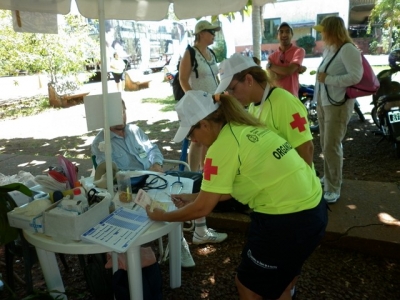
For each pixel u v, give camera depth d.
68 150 6.54
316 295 2.55
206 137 1.78
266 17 15.88
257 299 1.87
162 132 7.35
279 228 1.71
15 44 9.76
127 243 1.73
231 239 3.30
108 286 2.22
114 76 12.87
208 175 1.68
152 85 15.01
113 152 2.99
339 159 3.48
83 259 2.64
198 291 2.65
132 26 15.78
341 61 3.24
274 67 4.39
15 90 12.94
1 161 5.65
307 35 15.83
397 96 4.97
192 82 3.82
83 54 11.17
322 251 3.06
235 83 2.01
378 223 3.17
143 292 2.14
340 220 3.26
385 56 17.17
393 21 16.41
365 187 3.92
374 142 5.87
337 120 3.35
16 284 2.75
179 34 18.61
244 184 1.72
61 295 2.16
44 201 1.96
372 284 2.64
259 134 1.71
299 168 1.76
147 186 2.46
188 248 3.00
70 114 9.91
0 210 1.95
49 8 2.98
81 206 1.85
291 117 1.99
